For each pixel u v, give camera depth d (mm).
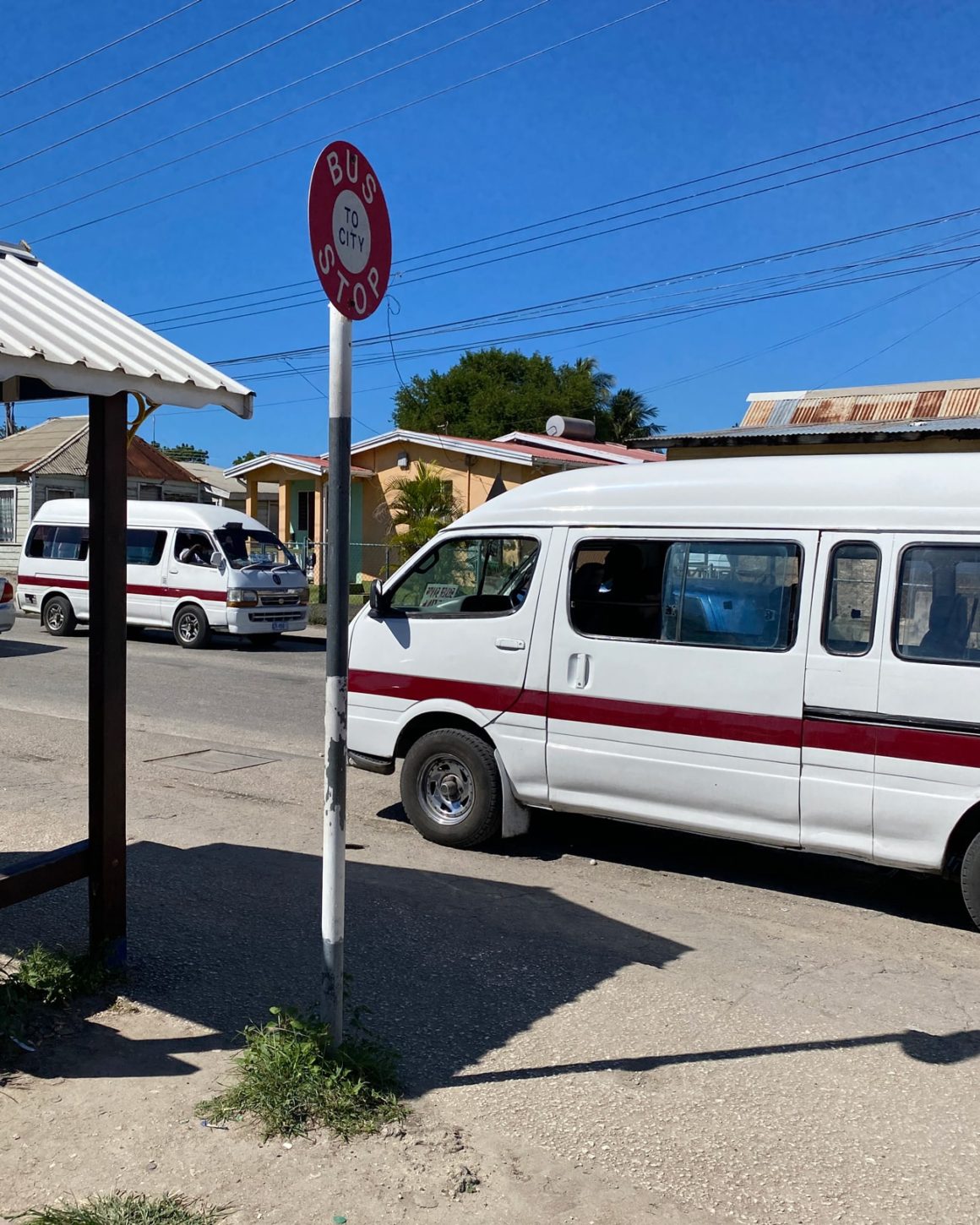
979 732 5066
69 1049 3773
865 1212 3039
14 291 4422
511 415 51094
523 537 6480
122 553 4250
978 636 5121
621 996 4508
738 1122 3512
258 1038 3576
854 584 5430
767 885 6215
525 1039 4055
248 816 7230
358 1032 3988
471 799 6559
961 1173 3256
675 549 5949
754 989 4641
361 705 6992
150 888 5602
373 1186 3045
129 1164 3094
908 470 5441
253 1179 3051
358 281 3453
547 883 6055
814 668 5477
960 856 5293
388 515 29984
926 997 4625
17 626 21359
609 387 55906
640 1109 3566
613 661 6070
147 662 16234
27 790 7617
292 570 19203
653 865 6520
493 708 6473
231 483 47000
